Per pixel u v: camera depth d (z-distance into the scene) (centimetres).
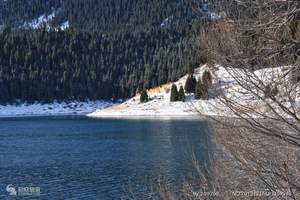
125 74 15888
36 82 14875
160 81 12350
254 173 552
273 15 427
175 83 11156
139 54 17588
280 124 515
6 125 8906
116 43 17838
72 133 6875
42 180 3203
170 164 3425
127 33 18325
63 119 10619
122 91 15138
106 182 2995
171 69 11825
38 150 4956
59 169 3644
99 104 14975
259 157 545
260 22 439
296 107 492
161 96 11031
